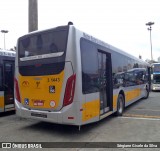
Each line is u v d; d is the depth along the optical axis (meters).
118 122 8.59
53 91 6.66
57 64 6.59
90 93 6.89
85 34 6.93
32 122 8.58
